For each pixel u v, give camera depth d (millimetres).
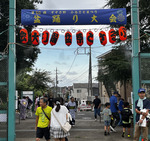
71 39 8695
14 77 8461
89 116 20203
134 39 8859
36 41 8602
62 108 6652
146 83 8656
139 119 6859
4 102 8414
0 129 8336
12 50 8516
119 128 12484
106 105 10430
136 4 8969
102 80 19703
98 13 8688
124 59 16375
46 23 8695
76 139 9367
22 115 17359
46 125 7102
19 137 9797
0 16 18438
